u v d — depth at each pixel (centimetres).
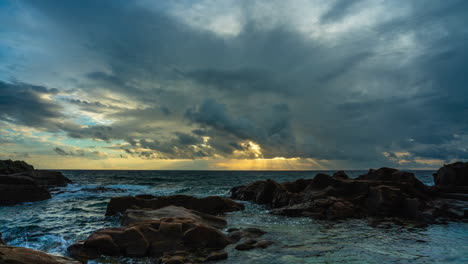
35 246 1171
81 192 3706
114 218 1869
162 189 4384
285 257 945
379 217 1806
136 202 2031
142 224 1198
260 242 1114
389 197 1870
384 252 998
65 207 2411
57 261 743
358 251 1012
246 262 898
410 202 1775
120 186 5053
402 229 1436
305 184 2853
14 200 2625
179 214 1522
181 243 1084
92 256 1002
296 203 2208
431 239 1208
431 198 2081
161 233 1120
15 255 683
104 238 1048
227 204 2250
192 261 917
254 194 2967
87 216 1955
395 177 2439
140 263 949
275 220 1755
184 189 4366
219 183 6197
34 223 1716
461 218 1652
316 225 1566
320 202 1938
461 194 2058
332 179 2328
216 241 1112
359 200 2017
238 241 1191
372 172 2731
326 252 1002
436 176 2702
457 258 923
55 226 1617
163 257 954
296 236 1273
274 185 2756
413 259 912
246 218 1839
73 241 1263
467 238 1229
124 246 1038
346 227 1502
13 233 1433
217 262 905
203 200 2155
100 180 7419
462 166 2439
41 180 4169
